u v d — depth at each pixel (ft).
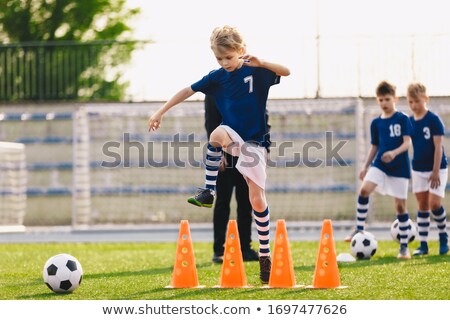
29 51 278.46
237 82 91.76
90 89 281.13
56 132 275.59
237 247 94.68
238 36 90.99
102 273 115.96
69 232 248.73
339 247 161.68
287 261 93.30
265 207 93.25
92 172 272.10
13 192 272.92
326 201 264.31
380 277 102.83
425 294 89.10
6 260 143.33
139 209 271.49
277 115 263.90
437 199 135.54
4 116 275.18
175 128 269.44
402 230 131.34
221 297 86.69
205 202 93.81
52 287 93.30
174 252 160.66
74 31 452.76
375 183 133.18
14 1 446.60
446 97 254.27
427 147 135.33
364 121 261.24
